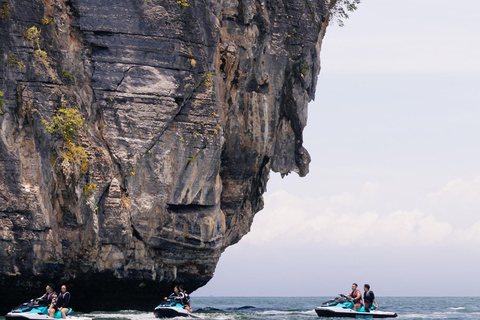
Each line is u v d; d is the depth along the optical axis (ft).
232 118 140.87
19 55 112.16
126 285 122.31
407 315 144.25
